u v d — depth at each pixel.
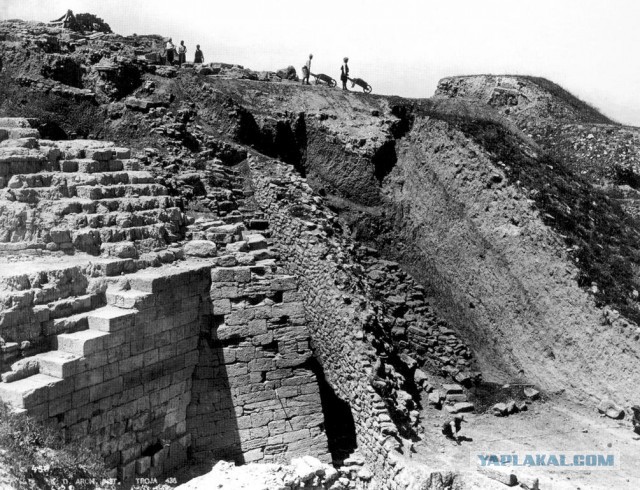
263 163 33.09
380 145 37.28
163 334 19.42
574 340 28.70
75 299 17.95
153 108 33.00
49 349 17.09
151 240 21.05
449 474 21.36
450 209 34.34
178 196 27.19
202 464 20.25
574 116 52.50
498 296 31.66
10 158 19.45
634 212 40.66
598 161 47.03
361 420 23.45
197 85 36.81
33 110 30.31
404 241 35.97
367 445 22.86
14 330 16.44
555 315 29.47
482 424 26.66
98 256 19.67
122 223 20.53
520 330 30.67
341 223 33.56
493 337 31.59
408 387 27.45
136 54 38.50
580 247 30.44
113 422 17.77
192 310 20.55
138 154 28.77
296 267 28.81
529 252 30.72
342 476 21.69
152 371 19.06
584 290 28.70
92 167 21.36
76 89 32.47
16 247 18.38
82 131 31.30
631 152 46.81
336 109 39.47
